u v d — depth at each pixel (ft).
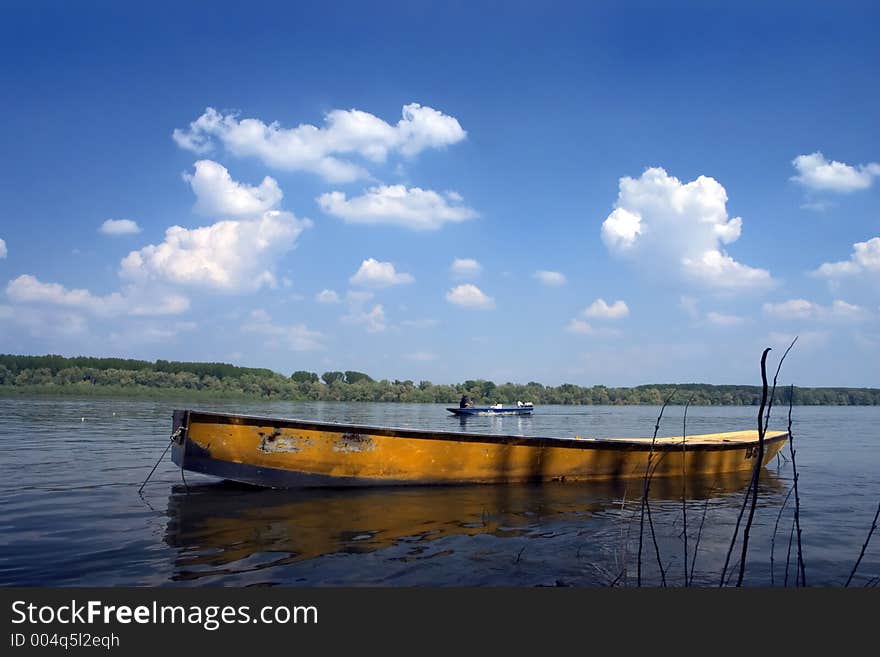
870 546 21.59
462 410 150.20
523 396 333.42
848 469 46.11
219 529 22.45
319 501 28.17
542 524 24.20
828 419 161.07
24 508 26.14
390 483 32.09
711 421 136.26
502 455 33.94
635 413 208.74
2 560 18.39
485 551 19.93
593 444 35.70
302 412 157.38
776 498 32.09
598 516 26.03
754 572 18.12
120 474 36.29
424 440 32.45
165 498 28.68
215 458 30.01
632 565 18.61
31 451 48.34
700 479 38.68
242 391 288.71
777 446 46.09
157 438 60.08
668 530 23.68
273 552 19.44
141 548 19.75
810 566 18.92
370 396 322.75
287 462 30.83
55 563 18.10
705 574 17.83
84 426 76.13
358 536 21.62
